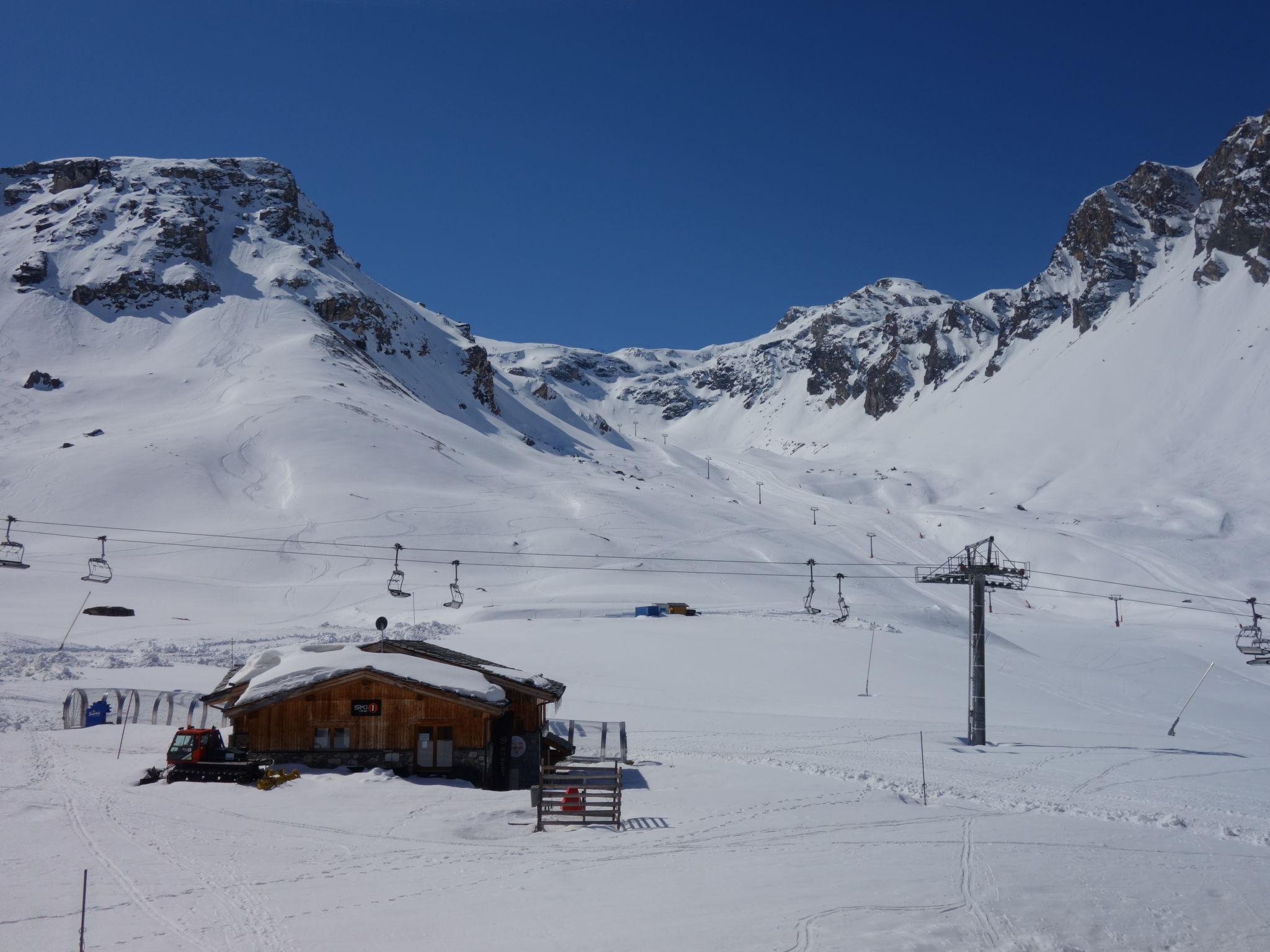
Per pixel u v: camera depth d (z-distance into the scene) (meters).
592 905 20.30
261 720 34.78
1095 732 54.00
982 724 46.59
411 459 187.75
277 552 136.00
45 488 153.00
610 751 41.38
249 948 17.28
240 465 173.62
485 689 35.09
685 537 171.50
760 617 102.75
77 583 109.44
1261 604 151.00
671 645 78.75
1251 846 28.08
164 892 20.33
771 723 51.22
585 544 154.25
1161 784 37.62
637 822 28.41
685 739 45.56
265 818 27.28
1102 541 195.12
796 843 26.23
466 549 148.62
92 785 30.52
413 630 83.38
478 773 34.59
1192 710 71.31
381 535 148.38
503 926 18.83
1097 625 124.62
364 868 22.80
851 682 67.12
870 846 26.06
